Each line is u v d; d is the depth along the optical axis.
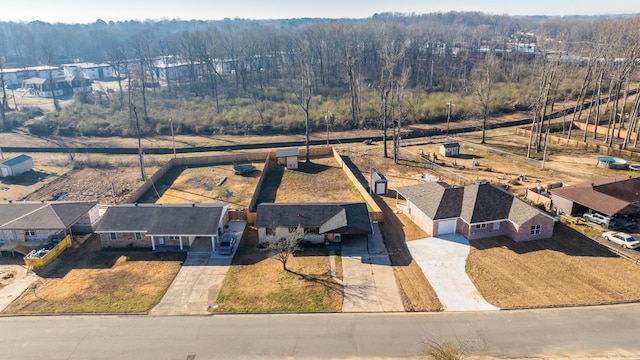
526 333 27.89
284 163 65.06
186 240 40.06
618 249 37.12
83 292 33.19
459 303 31.08
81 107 97.06
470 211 40.31
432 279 34.03
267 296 32.28
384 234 41.81
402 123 88.88
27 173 61.81
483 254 37.41
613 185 44.69
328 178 59.22
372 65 129.62
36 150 74.94
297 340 27.70
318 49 124.69
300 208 41.56
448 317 29.61
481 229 41.38
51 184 57.84
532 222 38.72
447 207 41.41
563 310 29.95
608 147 65.12
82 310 31.03
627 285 32.25
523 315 29.59
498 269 35.03
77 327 29.30
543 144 71.62
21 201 48.47
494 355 26.08
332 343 27.38
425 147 72.19
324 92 108.38
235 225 44.53
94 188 56.31
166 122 88.19
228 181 58.16
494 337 27.58
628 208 42.25
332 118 88.19
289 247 35.75
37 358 26.59
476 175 56.75
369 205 47.88
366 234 40.59
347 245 39.78
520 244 38.81
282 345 27.30
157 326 29.27
